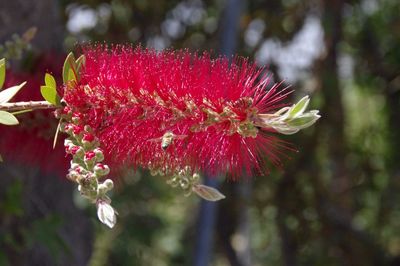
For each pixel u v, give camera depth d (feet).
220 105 6.64
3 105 7.08
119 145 7.11
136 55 7.11
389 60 26.94
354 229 26.45
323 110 25.32
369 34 27.09
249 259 26.53
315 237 26.32
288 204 25.96
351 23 26.96
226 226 26.07
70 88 7.08
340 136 25.93
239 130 6.52
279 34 24.91
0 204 13.20
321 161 26.50
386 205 26.78
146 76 6.91
